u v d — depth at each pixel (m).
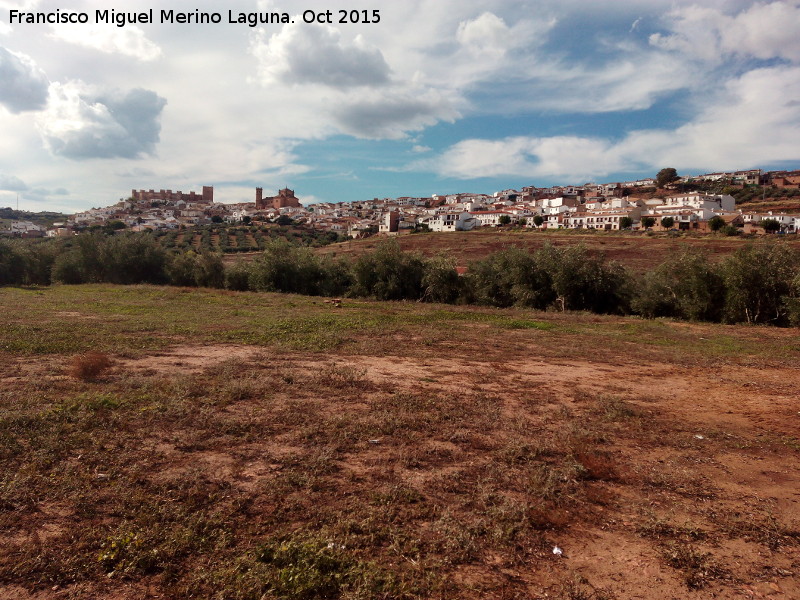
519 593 3.53
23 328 14.09
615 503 4.96
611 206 105.44
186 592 3.40
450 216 103.25
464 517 4.53
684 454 6.34
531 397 8.85
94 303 22.48
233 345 13.10
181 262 41.97
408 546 4.03
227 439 6.18
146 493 4.73
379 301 30.33
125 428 6.41
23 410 6.82
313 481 5.03
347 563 3.75
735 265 24.17
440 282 32.03
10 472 5.00
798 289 22.83
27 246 42.44
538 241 73.19
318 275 36.41
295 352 12.39
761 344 16.66
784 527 4.57
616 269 28.66
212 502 4.63
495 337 16.23
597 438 6.74
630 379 10.77
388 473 5.39
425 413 7.50
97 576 3.55
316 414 7.27
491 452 6.15
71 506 4.46
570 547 4.16
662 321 23.64
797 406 8.74
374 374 10.19
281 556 3.74
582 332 18.28
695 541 4.30
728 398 9.28
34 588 3.40
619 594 3.55
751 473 5.82
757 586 3.69
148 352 11.70
